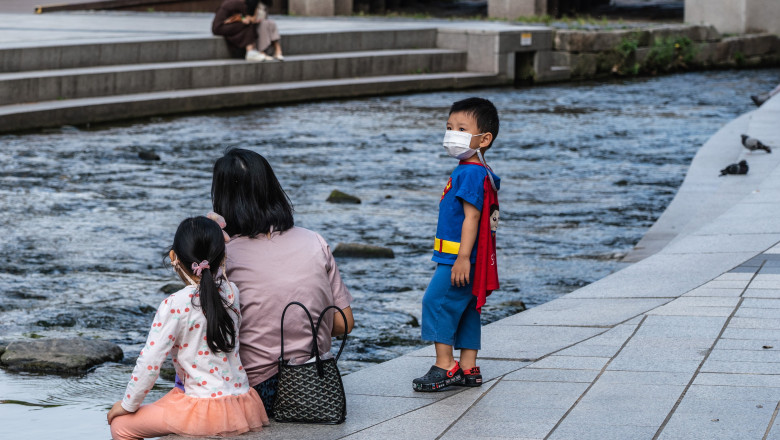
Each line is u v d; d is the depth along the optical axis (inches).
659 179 575.8
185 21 1193.4
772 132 654.5
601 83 1162.0
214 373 179.5
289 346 191.3
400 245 418.6
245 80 935.7
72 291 339.6
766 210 391.5
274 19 1327.5
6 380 247.6
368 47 1090.1
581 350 231.9
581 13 1637.6
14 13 1254.3
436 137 729.0
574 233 442.6
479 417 189.6
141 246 407.2
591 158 647.1
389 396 205.3
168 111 831.7
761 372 208.4
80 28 1033.5
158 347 174.6
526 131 765.3
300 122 799.1
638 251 402.9
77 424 215.5
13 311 314.0
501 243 423.5
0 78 746.8
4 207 473.1
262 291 189.6
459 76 1080.8
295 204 497.7
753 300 266.8
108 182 539.8
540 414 189.6
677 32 1304.1
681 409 188.4
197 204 490.0
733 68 1365.7
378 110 885.2
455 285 200.2
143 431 180.4
